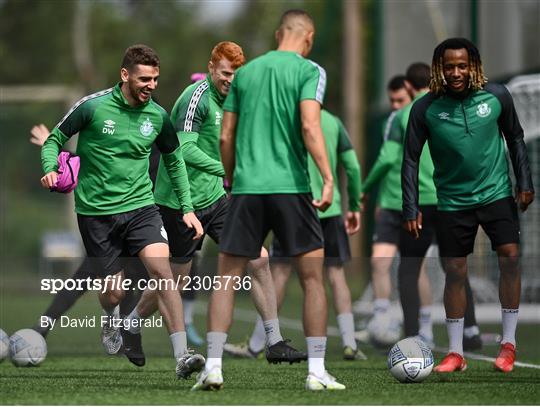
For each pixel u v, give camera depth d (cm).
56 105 10512
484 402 2281
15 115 10444
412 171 2800
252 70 2403
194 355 2642
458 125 2756
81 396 2367
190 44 13488
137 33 13550
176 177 2756
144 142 2720
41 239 10450
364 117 7438
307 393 2397
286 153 2372
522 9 4991
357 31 7350
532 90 4544
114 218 2741
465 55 2714
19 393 2436
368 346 3578
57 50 13750
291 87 2369
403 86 3769
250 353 3406
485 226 2833
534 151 4706
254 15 13450
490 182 2792
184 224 3002
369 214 6169
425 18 5484
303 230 2380
